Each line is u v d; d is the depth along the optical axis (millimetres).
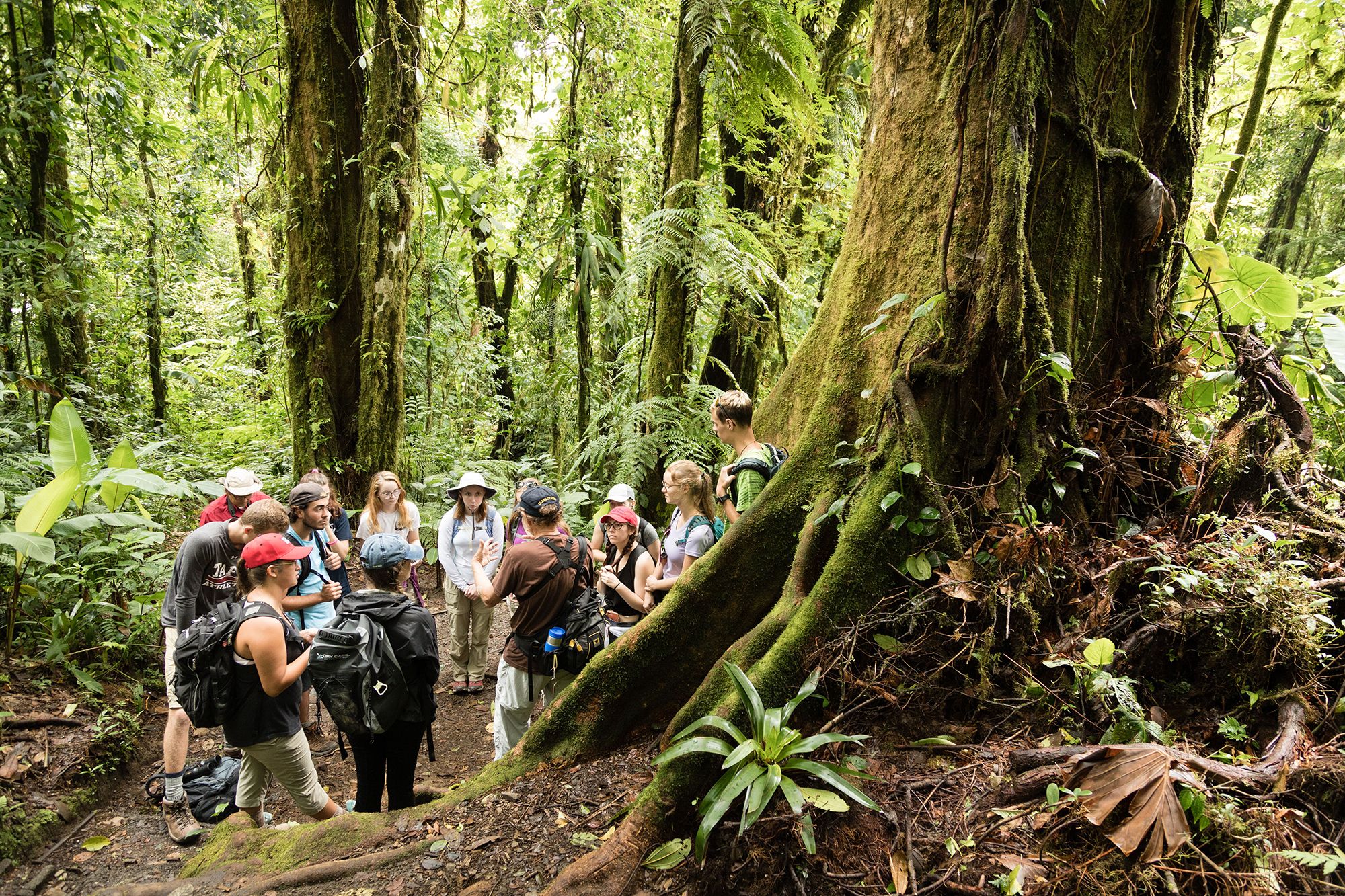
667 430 5375
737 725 2273
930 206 2770
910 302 2771
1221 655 2193
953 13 2717
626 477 5328
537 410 8516
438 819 2691
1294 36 6000
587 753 2848
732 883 2059
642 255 5133
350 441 7387
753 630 2607
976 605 2361
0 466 4906
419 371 8430
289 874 2477
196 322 11828
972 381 2561
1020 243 2422
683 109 5211
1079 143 2592
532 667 3449
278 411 8875
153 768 3850
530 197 7523
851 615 2436
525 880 2314
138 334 9344
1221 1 2795
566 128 6672
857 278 3010
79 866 3053
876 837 2025
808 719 2412
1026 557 2307
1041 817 1867
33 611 4441
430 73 7137
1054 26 2508
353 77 7055
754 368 6555
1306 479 2652
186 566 3605
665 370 5418
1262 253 8758
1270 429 2654
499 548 4953
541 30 7281
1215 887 1621
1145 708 2158
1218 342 3068
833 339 3156
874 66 3088
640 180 7359
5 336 6484
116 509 4484
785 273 6270
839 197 6465
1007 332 2447
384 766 3297
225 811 3400
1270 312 3264
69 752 3521
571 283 7086
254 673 2938
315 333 7180
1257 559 2277
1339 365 2922
